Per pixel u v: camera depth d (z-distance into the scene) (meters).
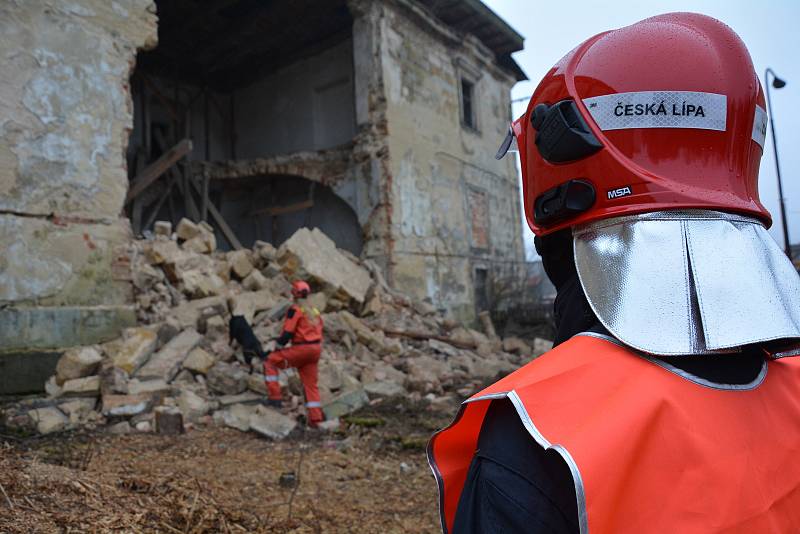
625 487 0.67
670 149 0.88
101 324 7.11
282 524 3.49
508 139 1.21
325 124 14.95
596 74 0.93
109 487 3.43
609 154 0.88
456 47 15.66
